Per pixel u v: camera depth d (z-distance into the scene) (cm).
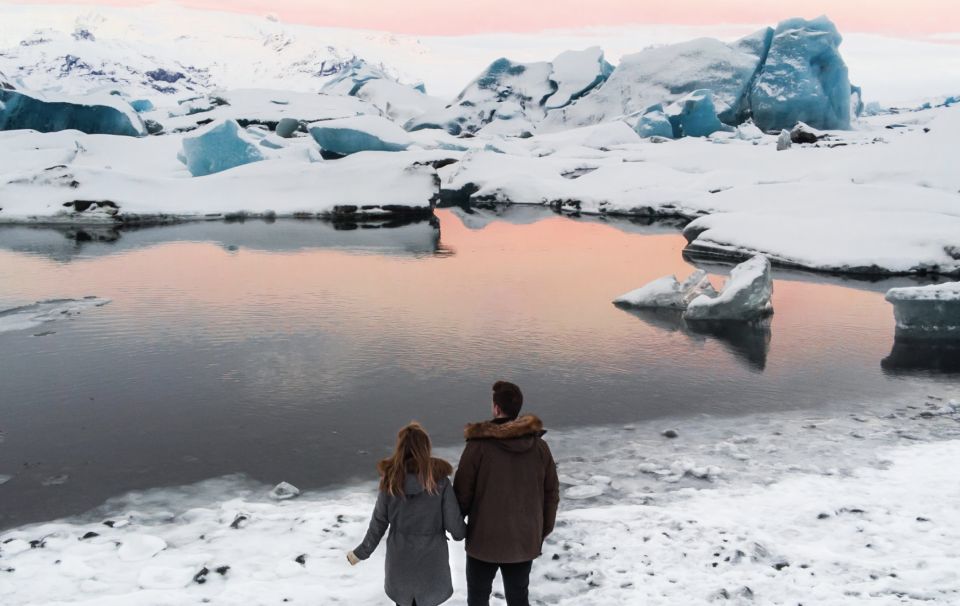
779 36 8500
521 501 410
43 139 5084
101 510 699
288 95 8769
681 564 557
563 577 544
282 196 3669
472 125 10081
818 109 8156
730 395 1061
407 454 403
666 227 3278
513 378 1138
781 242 2366
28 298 1716
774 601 502
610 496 716
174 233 2966
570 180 4628
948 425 927
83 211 3331
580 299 1734
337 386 1089
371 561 573
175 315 1541
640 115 7881
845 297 1803
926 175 3147
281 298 1716
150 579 545
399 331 1415
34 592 527
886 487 714
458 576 542
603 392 1073
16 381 1109
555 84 10562
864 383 1120
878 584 520
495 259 2341
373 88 11281
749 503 682
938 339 1377
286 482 759
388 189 3750
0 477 778
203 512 682
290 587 529
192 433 905
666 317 1561
